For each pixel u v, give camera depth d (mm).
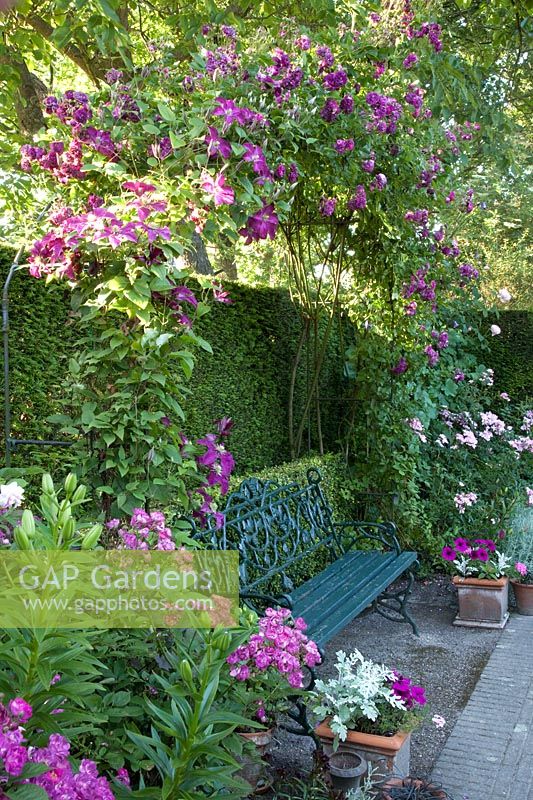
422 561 6125
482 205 6801
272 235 3363
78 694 1796
